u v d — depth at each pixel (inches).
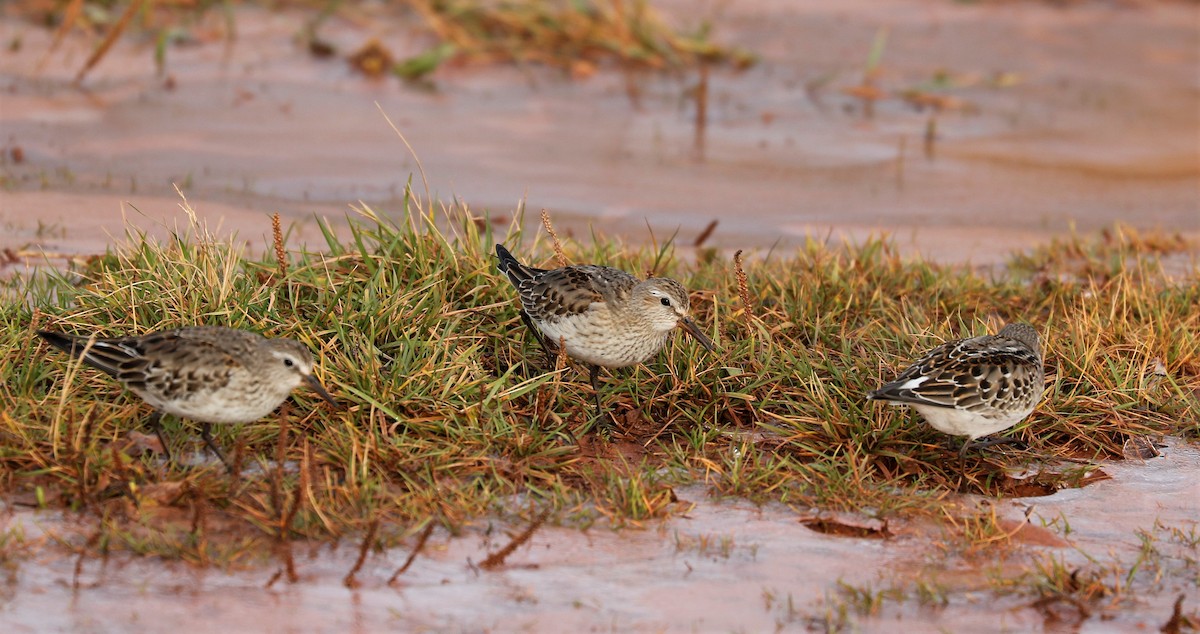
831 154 970.7
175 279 533.3
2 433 442.3
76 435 442.6
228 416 438.0
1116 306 618.8
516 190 847.7
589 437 500.4
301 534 415.5
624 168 911.7
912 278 652.7
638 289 507.2
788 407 515.2
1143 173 959.6
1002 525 453.1
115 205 753.6
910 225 820.0
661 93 1083.3
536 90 1069.1
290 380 445.7
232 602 378.6
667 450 486.6
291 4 1205.1
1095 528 454.9
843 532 442.6
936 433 503.8
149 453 455.2
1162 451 517.3
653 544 427.2
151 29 1120.8
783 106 1070.4
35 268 591.8
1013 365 471.8
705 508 452.8
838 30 1266.0
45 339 450.6
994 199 886.4
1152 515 466.6
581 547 422.6
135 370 434.3
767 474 465.7
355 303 537.6
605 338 504.4
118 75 1024.9
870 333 577.9
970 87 1134.4
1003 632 385.1
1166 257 761.0
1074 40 1273.4
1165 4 1386.6
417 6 1164.5
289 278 540.1
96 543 398.3
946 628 385.7
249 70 1059.3
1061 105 1106.7
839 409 500.7
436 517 430.3
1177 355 573.3
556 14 1152.8
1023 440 515.5
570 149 945.5
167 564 395.5
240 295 524.1
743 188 883.4
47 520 412.8
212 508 425.4
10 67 1015.0
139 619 367.6
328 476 436.8
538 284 523.5
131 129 917.2
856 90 1104.8
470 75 1088.8
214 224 729.6
